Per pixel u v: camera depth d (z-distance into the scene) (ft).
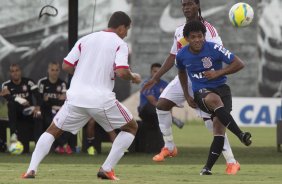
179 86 119.96
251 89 323.37
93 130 149.48
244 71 323.78
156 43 324.39
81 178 90.53
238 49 323.78
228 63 96.27
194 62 96.99
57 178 90.02
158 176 96.63
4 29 316.40
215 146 98.99
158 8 323.57
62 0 315.78
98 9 317.01
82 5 315.37
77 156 143.64
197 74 97.40
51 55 317.01
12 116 148.15
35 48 316.81
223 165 123.24
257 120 283.59
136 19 323.57
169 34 324.80
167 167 117.19
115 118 87.15
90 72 86.48
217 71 95.91
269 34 322.55
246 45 323.16
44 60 317.42
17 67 150.41
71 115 86.58
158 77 116.47
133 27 323.98
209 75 95.81
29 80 151.94
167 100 121.90
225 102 98.02
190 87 115.24
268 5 321.93
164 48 324.39
